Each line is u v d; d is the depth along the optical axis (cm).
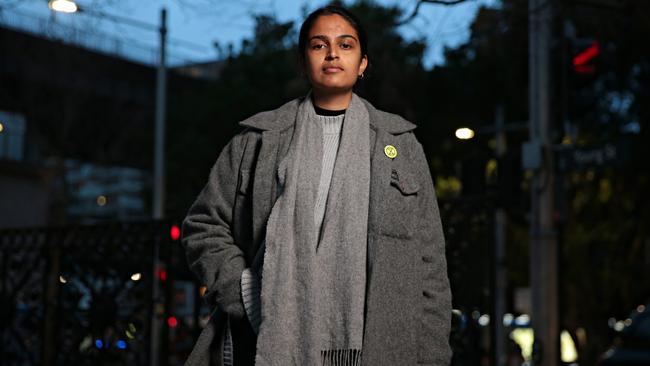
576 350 1390
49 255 770
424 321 229
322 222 225
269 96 2605
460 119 1962
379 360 215
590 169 788
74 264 746
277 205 225
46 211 2109
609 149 777
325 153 234
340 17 239
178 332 684
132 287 695
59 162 2852
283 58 2598
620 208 2212
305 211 223
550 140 813
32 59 2641
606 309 2183
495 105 1922
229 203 243
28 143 2228
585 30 1060
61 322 750
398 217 226
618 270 2227
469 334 618
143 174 3538
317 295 217
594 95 817
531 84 832
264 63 2639
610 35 1041
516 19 923
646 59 1594
